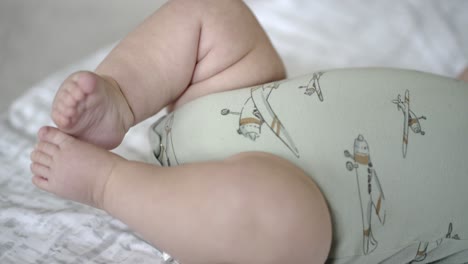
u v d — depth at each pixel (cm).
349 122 69
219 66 84
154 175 64
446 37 134
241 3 86
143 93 77
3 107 149
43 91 115
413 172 67
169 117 81
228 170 61
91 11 184
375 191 66
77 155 66
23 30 176
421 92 73
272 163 62
